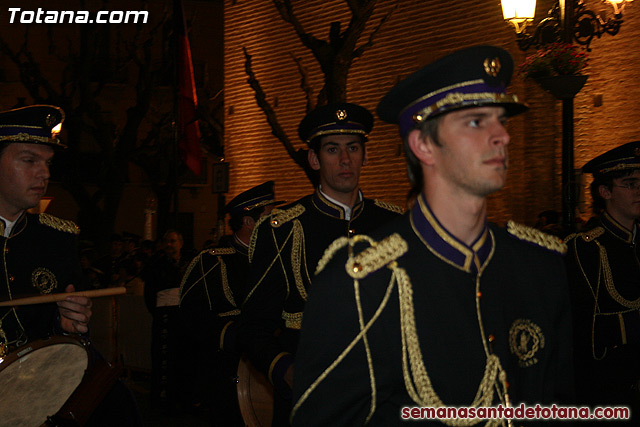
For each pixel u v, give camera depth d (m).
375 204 4.55
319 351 2.38
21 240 4.07
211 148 23.58
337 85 11.34
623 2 8.66
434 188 2.46
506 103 2.36
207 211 36.59
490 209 12.93
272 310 4.25
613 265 4.80
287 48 16.30
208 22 35.38
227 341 5.57
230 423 5.98
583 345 4.82
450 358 2.38
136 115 25.12
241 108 17.36
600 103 11.76
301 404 2.39
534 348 2.54
